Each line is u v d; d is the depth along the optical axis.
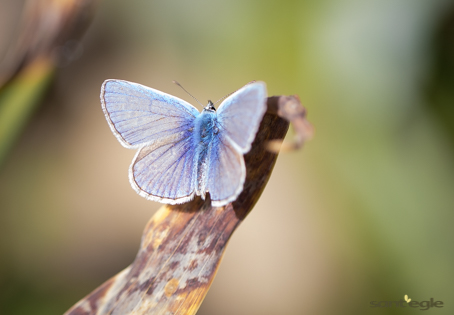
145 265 0.21
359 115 0.27
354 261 0.26
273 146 0.20
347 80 0.27
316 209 0.27
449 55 0.26
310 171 0.27
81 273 0.27
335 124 0.27
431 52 0.27
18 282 0.26
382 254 0.26
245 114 0.21
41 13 0.23
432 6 0.27
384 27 0.27
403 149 0.26
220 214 0.21
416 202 0.26
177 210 0.21
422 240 0.26
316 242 0.27
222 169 0.22
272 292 0.27
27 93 0.23
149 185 0.22
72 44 0.23
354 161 0.27
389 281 0.26
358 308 0.26
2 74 0.23
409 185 0.26
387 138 0.27
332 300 0.26
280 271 0.27
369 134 0.27
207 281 0.21
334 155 0.27
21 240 0.27
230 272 0.27
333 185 0.27
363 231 0.26
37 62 0.23
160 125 0.23
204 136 0.22
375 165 0.26
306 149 0.27
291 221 0.27
